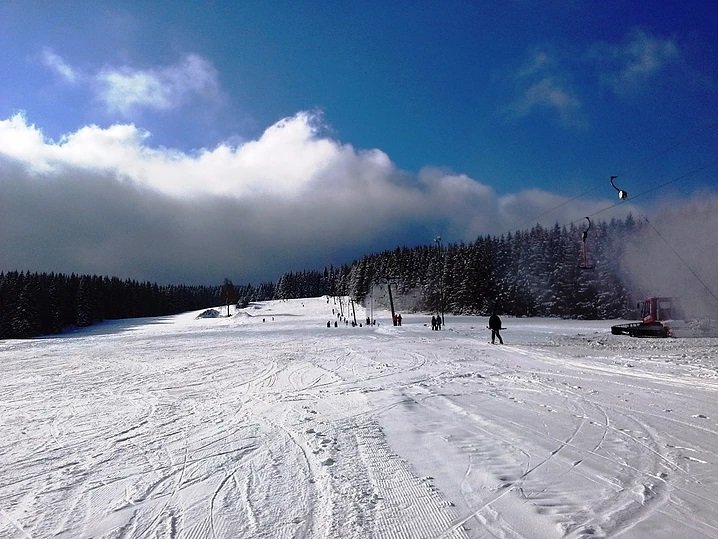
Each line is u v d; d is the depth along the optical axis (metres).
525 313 78.12
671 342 20.75
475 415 7.82
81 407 10.53
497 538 3.70
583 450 5.82
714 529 3.74
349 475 5.23
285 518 4.21
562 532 3.74
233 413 9.00
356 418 8.02
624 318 65.69
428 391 10.33
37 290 89.31
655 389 9.67
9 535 4.11
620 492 4.51
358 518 4.14
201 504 4.61
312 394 10.70
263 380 13.55
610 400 8.68
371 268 121.12
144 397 11.50
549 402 8.70
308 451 6.22
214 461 5.98
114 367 19.83
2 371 20.02
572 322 58.06
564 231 77.38
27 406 10.96
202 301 181.88
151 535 4.00
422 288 102.38
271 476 5.32
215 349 27.45
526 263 79.19
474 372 13.16
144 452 6.54
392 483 4.94
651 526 3.80
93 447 6.93
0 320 81.75
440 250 92.75
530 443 6.16
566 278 72.56
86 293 104.81
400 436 6.75
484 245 85.31
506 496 4.50
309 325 67.38
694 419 7.17
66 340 52.09
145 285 145.25
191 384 13.48
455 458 5.67
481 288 83.25
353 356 19.45
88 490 5.15
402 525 3.99
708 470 5.04
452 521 4.03
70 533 4.11
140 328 90.88
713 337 24.69
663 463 5.28
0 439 7.68
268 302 138.25
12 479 5.62
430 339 28.22
